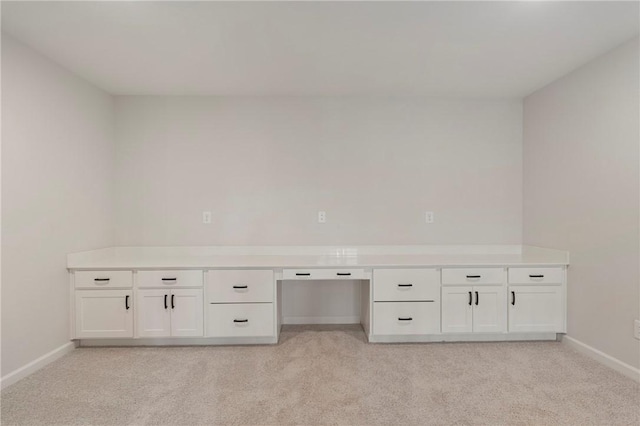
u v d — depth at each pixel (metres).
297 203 3.46
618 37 2.32
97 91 3.17
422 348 2.84
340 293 3.51
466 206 3.48
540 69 2.82
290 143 3.46
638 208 2.29
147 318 2.86
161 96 3.41
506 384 2.24
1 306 2.22
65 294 2.78
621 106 2.40
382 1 1.96
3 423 1.85
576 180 2.80
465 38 2.35
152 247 3.41
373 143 3.47
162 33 2.29
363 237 3.47
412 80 3.06
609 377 2.33
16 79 2.33
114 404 2.02
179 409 1.97
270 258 3.26
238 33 2.29
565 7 2.00
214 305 2.88
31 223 2.45
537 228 3.26
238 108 3.45
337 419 1.87
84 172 2.99
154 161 3.42
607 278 2.51
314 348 2.85
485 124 3.47
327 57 2.63
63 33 2.27
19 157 2.35
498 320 2.93
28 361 2.41
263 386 2.22
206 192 3.44
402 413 1.92
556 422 1.83
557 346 2.87
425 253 3.47
